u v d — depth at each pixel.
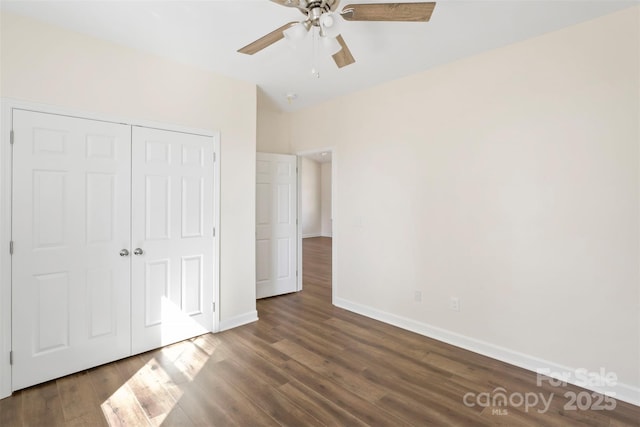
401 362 2.54
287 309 3.78
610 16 2.07
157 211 2.71
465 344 2.78
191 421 1.84
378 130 3.39
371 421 1.85
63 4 1.98
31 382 2.16
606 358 2.12
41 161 2.17
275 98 3.82
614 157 2.08
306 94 3.69
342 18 1.77
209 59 2.78
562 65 2.26
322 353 2.68
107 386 2.19
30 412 1.91
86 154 2.35
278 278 4.32
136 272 2.61
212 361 2.54
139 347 2.64
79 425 1.81
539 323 2.39
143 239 2.64
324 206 11.12
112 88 2.46
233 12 2.07
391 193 3.29
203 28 2.27
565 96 2.25
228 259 3.20
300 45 2.50
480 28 2.26
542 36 2.34
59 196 2.25
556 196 2.30
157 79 2.69
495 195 2.59
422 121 3.03
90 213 2.38
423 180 3.04
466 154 2.74
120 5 2.00
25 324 2.13
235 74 3.11
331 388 2.18
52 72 2.21
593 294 2.17
